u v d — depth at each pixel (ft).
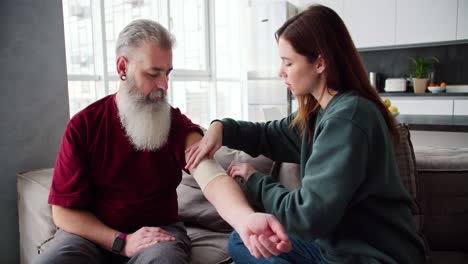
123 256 3.64
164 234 3.48
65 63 5.72
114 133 3.90
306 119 3.56
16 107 5.14
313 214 2.64
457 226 4.38
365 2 14.26
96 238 3.53
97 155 3.86
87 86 8.05
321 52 3.03
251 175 3.30
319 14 3.07
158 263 3.05
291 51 3.12
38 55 5.34
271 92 14.93
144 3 9.76
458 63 13.83
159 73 3.78
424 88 13.62
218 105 14.28
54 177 3.77
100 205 3.91
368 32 14.40
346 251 2.91
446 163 4.58
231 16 14.80
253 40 15.10
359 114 2.75
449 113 12.75
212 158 3.85
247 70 15.40
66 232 3.68
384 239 2.87
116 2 8.70
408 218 3.04
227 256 4.45
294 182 5.20
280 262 3.47
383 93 14.12
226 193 3.28
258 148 4.20
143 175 3.94
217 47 14.03
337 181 2.61
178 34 11.73
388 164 2.83
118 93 3.98
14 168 5.18
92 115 3.92
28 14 5.18
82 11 7.84
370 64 15.62
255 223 2.64
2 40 4.91
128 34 3.73
